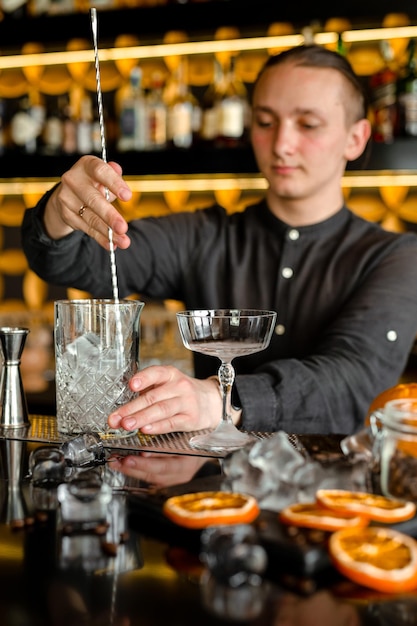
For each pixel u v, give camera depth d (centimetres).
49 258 166
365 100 194
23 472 100
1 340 122
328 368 151
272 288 189
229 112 268
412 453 83
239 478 84
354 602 65
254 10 256
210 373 190
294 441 110
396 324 166
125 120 281
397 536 73
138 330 119
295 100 179
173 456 105
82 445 100
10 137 312
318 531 73
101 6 285
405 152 244
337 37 263
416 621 62
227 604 65
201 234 197
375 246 182
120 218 123
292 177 182
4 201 332
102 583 69
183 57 296
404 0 242
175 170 266
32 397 260
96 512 80
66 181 129
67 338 115
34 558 73
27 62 319
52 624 62
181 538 78
